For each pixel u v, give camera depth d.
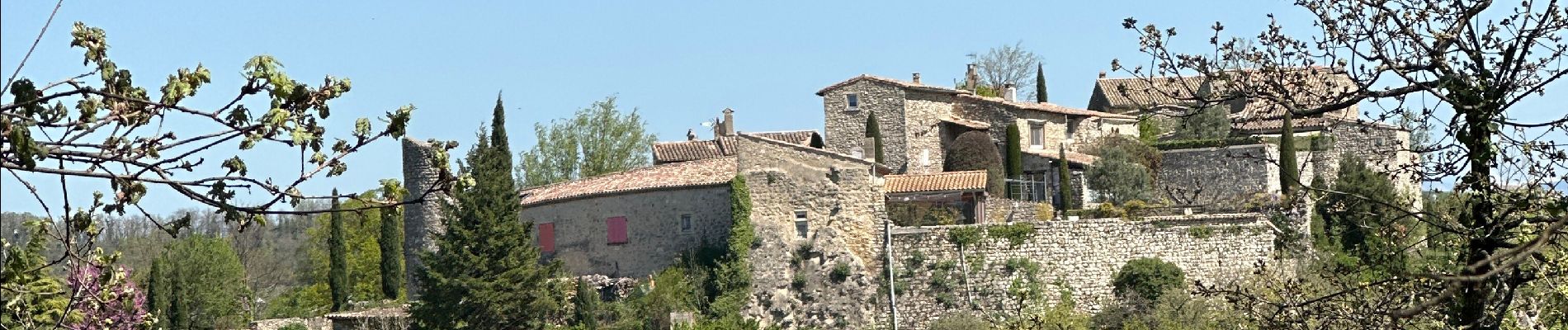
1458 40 29.20
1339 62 30.17
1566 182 28.98
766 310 98.06
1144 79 31.05
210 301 109.69
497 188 98.81
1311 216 95.25
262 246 154.38
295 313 121.31
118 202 20.05
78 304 23.75
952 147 115.44
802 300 98.12
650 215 102.38
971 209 103.69
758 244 99.19
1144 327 88.75
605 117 147.62
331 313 109.12
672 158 123.75
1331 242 91.81
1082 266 97.88
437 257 98.31
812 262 98.81
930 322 97.75
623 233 102.81
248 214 20.17
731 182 100.06
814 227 99.50
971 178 104.75
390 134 20.66
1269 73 30.47
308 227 169.88
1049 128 121.69
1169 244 97.56
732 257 98.81
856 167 99.50
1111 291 97.31
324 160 20.34
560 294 99.00
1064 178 110.75
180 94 19.17
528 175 145.62
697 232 101.00
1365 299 32.84
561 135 147.12
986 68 157.88
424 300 98.50
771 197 100.25
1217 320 76.06
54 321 23.92
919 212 101.69
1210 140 115.06
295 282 150.75
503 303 96.44
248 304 120.50
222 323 110.75
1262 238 96.25
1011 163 116.31
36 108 18.66
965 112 122.50
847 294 97.94
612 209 103.50
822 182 99.69
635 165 146.88
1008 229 98.44
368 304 113.75
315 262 137.62
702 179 101.56
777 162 100.31
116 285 23.77
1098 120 124.44
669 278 98.81
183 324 104.25
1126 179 113.19
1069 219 99.19
